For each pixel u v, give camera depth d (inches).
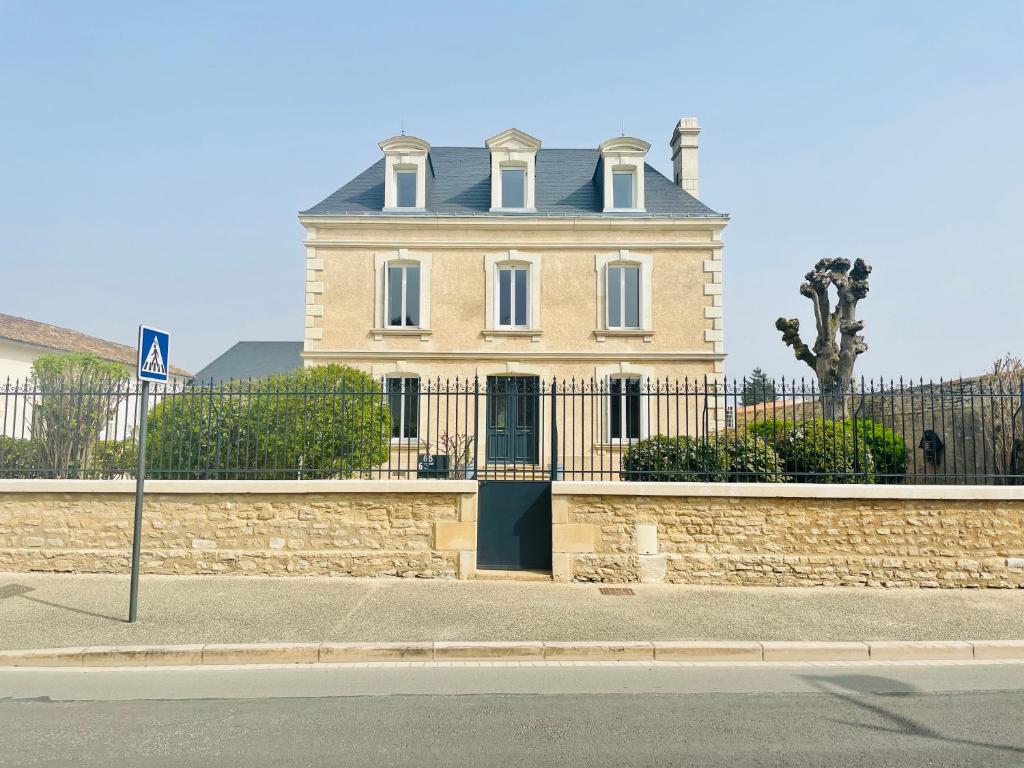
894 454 373.7
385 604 292.5
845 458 352.8
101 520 342.6
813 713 191.9
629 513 335.9
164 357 283.4
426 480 340.2
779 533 332.8
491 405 698.8
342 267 715.4
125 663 233.8
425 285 714.2
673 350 708.0
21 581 324.8
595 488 336.2
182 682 216.2
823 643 249.4
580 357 705.0
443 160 819.4
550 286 716.0
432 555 337.1
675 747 167.9
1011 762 160.7
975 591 323.6
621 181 759.1
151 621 267.0
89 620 267.4
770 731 178.5
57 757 160.2
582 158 826.8
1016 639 257.0
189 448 353.4
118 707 193.6
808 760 160.9
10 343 863.1
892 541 331.0
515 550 350.3
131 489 342.6
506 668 232.1
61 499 343.6
